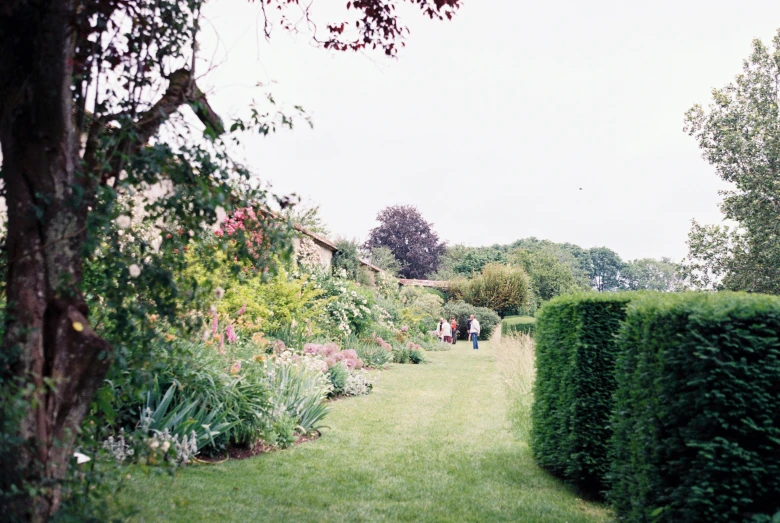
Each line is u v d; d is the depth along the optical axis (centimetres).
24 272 253
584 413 496
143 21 284
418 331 2373
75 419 259
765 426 281
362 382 1053
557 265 4259
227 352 661
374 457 600
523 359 984
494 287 3638
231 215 346
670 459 326
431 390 1129
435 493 487
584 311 507
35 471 239
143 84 292
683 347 308
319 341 1220
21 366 243
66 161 262
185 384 548
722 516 283
